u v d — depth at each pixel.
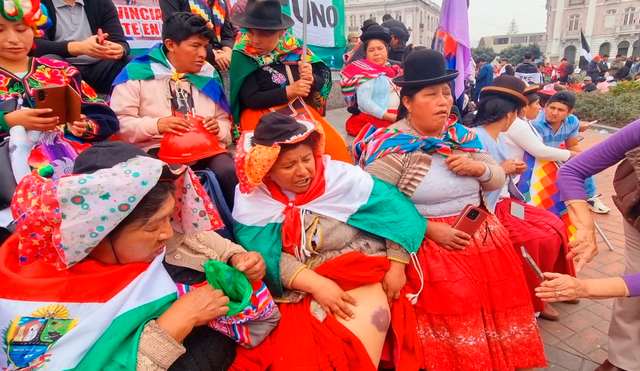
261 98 2.90
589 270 3.79
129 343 1.38
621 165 2.12
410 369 2.14
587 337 2.91
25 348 1.30
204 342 1.63
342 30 6.33
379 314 1.92
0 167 1.93
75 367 1.31
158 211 1.39
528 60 10.65
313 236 1.99
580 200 2.04
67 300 1.37
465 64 4.50
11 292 1.37
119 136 2.66
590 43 53.78
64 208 1.22
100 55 2.75
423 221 2.20
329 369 1.78
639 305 2.22
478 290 2.16
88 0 3.08
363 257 1.97
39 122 1.98
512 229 2.74
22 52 2.22
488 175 2.28
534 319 2.24
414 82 2.14
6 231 1.91
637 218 2.02
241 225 2.03
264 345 1.82
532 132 3.38
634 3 49.34
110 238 1.39
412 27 51.81
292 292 1.97
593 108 12.39
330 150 2.96
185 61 2.70
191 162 2.49
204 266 1.70
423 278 2.18
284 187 1.99
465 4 4.28
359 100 3.62
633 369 2.28
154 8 4.06
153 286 1.49
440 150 2.22
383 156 2.27
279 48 2.98
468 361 2.09
